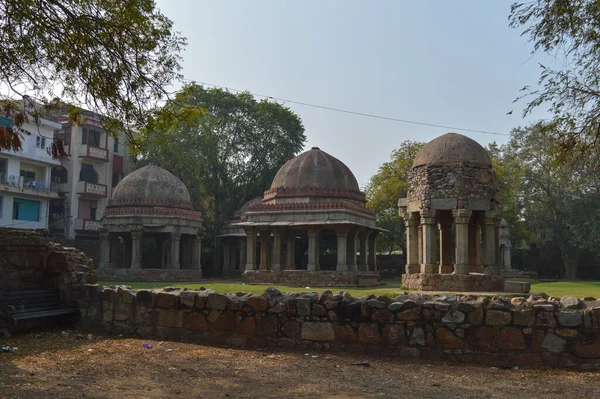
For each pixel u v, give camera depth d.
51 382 6.21
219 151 45.16
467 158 18.86
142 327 9.72
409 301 8.09
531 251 54.38
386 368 7.34
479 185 18.80
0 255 10.72
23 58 9.09
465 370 7.25
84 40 8.91
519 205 45.41
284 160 48.16
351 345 8.27
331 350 8.34
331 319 8.41
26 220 36.34
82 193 40.50
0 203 34.38
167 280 32.31
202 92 46.25
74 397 5.59
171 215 33.56
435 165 19.00
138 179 35.03
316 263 28.39
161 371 7.00
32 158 36.16
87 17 9.03
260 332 8.76
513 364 7.46
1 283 10.68
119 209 33.56
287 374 6.93
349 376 6.85
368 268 32.28
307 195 31.19
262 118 47.19
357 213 29.98
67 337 9.53
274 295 8.97
